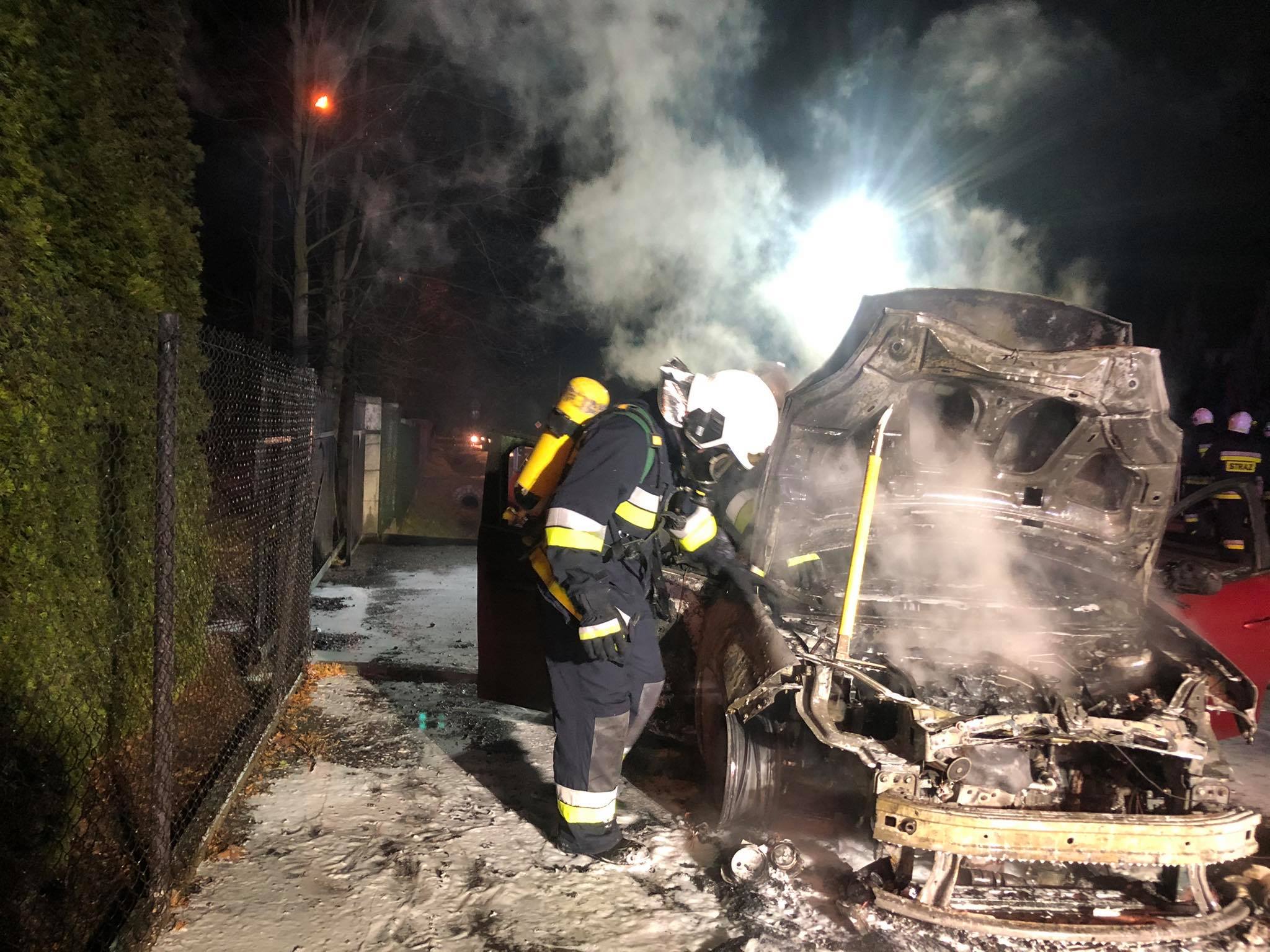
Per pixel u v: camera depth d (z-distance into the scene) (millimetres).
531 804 3857
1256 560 4312
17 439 2969
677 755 4449
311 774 4051
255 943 2768
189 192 4348
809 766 3584
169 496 2824
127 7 3893
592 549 3090
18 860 2797
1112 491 3781
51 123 3383
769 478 3695
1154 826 2807
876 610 3781
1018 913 2910
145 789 3494
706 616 3961
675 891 3191
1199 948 2896
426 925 2912
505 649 4551
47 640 3070
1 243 3061
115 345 3594
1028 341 3926
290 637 5012
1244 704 3219
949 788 2924
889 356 3418
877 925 2955
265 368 4711
